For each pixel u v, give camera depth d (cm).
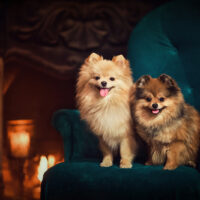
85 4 460
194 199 163
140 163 223
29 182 418
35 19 451
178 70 266
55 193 180
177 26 264
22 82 575
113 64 223
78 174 185
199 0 262
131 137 215
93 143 253
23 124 436
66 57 460
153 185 166
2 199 368
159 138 201
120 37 460
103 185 172
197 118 213
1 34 448
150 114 202
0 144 434
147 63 271
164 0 466
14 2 452
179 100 199
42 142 556
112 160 226
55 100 580
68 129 257
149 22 278
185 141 200
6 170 472
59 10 453
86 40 460
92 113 217
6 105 576
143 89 204
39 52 455
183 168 190
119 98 213
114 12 461
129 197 165
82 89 228
